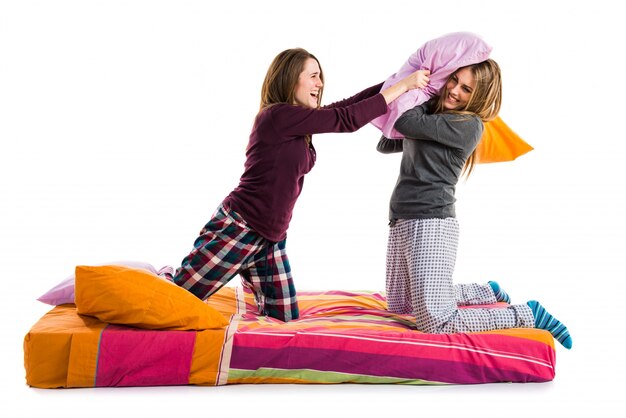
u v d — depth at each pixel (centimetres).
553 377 327
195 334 317
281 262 388
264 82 370
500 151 406
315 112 354
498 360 323
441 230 360
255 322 359
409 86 362
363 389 316
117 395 303
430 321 351
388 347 321
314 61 367
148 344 312
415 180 365
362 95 394
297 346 319
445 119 356
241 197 367
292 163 360
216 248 369
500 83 366
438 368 321
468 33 362
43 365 309
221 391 310
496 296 411
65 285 359
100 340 310
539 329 342
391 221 379
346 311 395
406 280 384
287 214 372
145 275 329
